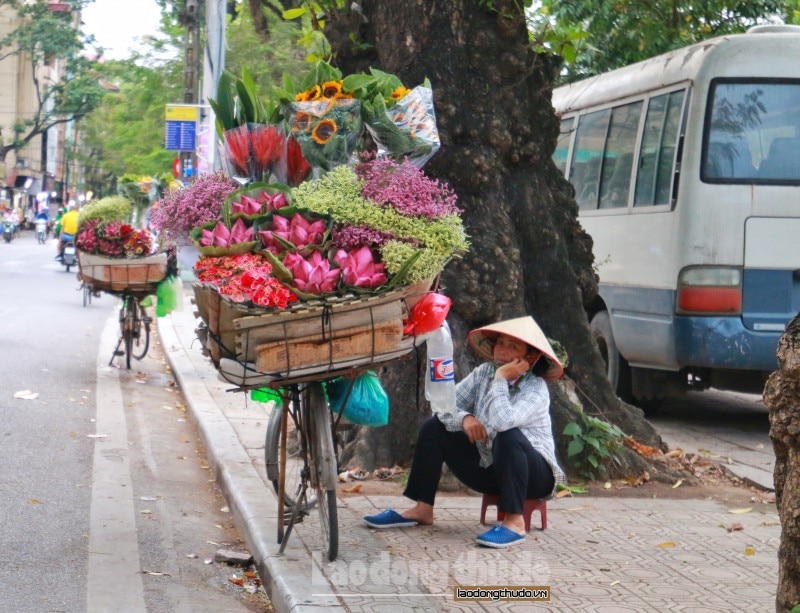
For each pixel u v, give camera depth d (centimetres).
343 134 526
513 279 761
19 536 591
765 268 974
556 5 1244
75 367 1270
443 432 597
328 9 835
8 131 6925
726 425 1110
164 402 1093
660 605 472
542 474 581
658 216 1038
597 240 1186
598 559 546
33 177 7762
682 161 998
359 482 714
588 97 1253
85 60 5981
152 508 677
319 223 489
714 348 972
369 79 544
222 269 481
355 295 483
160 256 1238
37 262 3619
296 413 549
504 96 786
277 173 544
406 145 535
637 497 708
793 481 374
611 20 1249
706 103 988
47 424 914
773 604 477
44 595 498
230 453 783
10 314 1853
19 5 5906
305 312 476
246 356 477
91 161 6994
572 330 810
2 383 1106
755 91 990
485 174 766
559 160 1334
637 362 1088
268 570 519
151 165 3148
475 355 745
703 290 976
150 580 533
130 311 1283
